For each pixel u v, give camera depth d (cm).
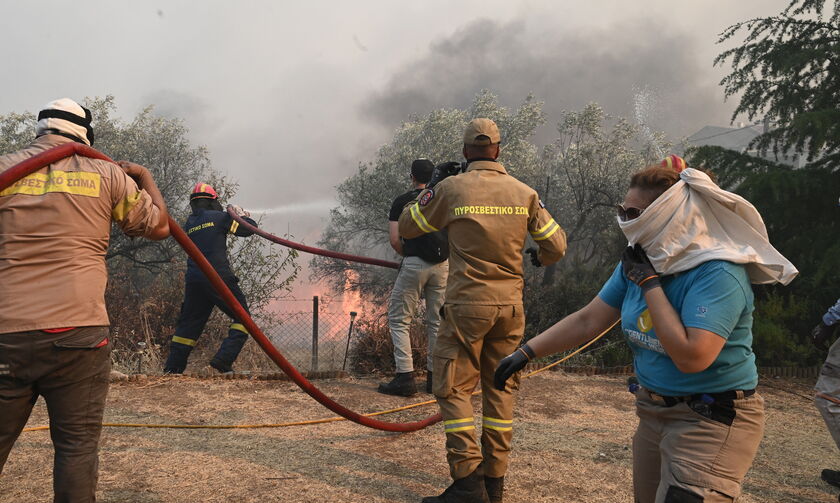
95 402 214
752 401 180
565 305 1068
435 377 285
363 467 341
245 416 428
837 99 919
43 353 198
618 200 1920
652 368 191
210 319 910
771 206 838
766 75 968
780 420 493
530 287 1088
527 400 507
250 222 641
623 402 521
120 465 327
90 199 213
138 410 429
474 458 274
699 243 175
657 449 195
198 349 887
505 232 282
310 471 331
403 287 490
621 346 725
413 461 354
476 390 518
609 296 213
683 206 177
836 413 325
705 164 945
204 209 627
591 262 1659
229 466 334
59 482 206
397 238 475
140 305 937
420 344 595
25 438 359
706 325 166
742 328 178
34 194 204
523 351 221
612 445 402
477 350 282
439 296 488
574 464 363
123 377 500
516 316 286
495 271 281
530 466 355
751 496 332
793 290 789
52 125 222
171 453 350
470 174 293
